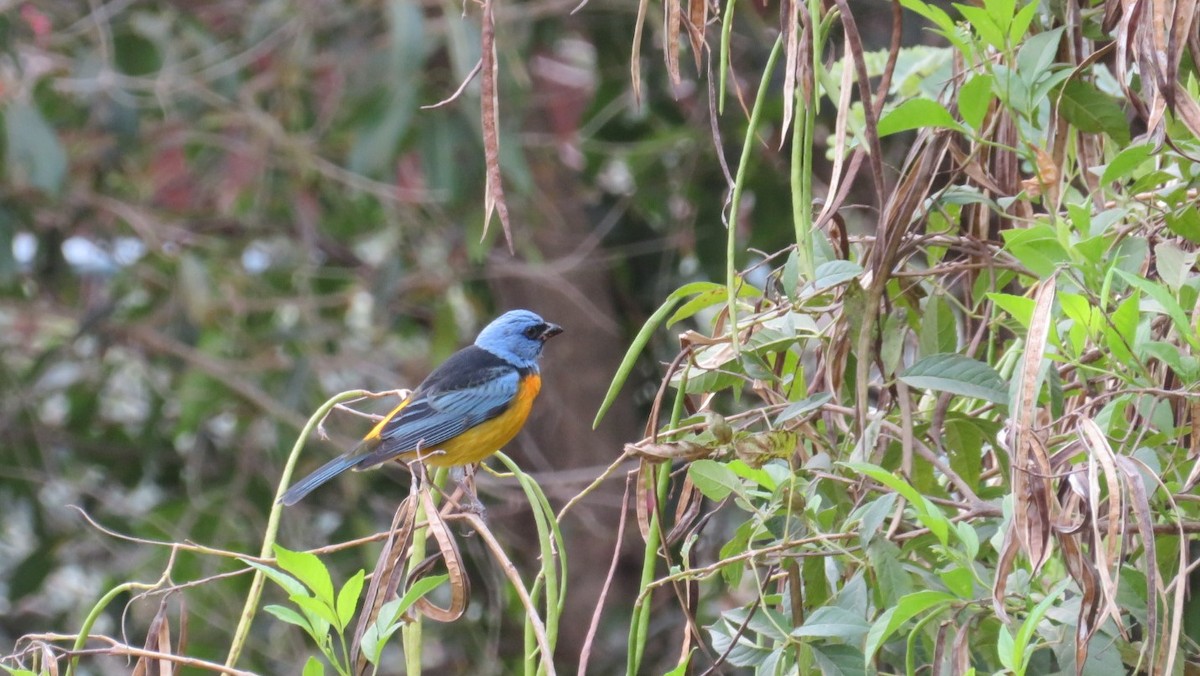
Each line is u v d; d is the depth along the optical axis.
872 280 5.19
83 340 15.70
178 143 15.02
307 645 13.35
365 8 13.63
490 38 5.31
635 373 15.74
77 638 5.09
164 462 15.38
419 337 16.30
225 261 14.98
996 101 5.79
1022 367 4.28
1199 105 4.93
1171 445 5.08
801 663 4.76
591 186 15.41
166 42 13.90
